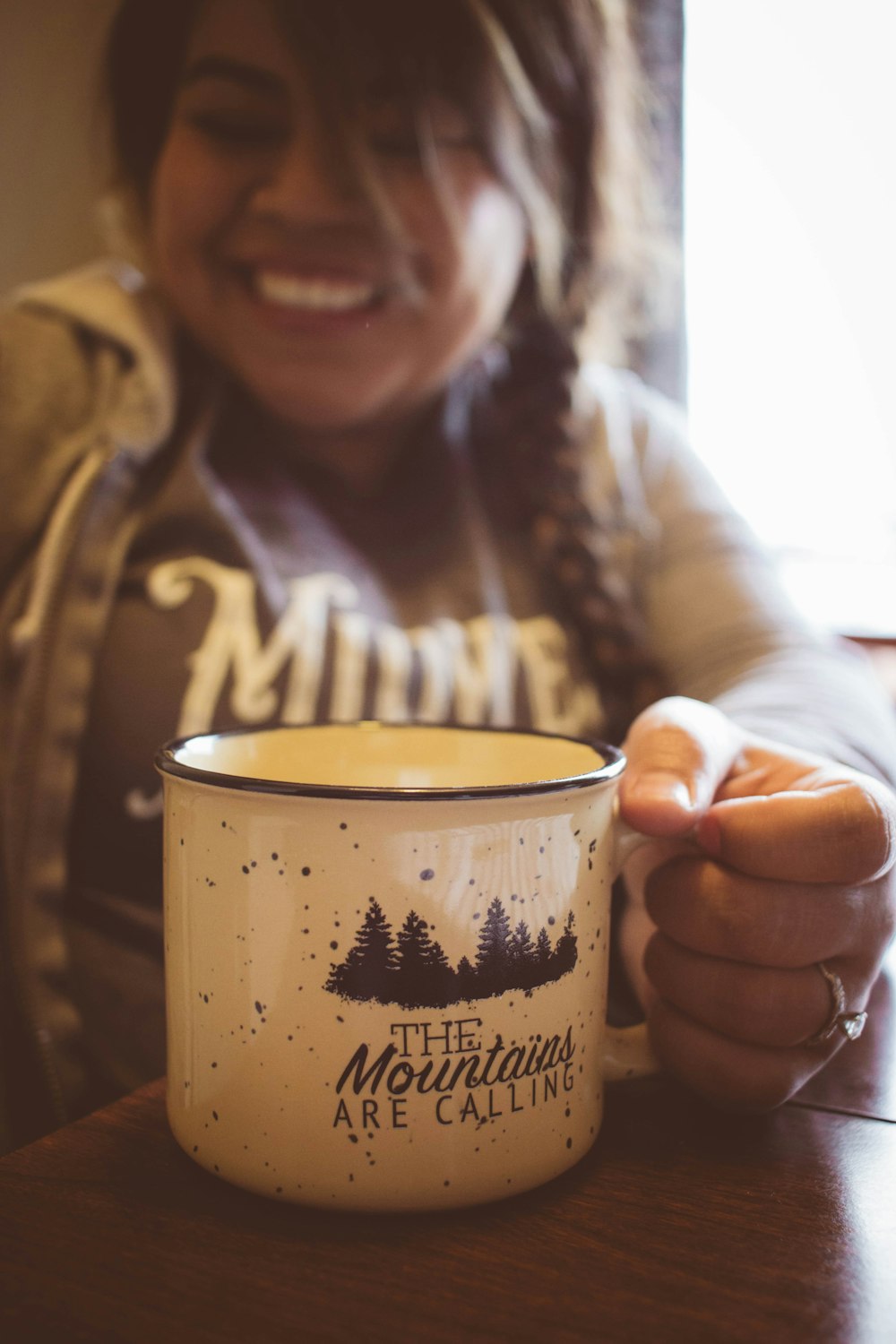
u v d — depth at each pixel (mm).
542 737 394
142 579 754
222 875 290
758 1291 271
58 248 1429
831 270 1814
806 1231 299
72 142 1396
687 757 372
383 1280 270
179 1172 319
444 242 730
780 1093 360
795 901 350
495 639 839
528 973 293
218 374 832
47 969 661
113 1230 288
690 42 1699
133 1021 682
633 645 865
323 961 281
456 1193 293
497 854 283
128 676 721
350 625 779
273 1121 291
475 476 924
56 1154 329
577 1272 276
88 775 707
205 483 774
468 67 697
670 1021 366
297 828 278
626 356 1647
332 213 697
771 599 889
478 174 734
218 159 696
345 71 665
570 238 903
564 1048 307
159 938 688
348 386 770
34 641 692
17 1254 276
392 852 277
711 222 1823
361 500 880
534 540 898
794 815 351
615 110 907
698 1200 313
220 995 295
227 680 728
